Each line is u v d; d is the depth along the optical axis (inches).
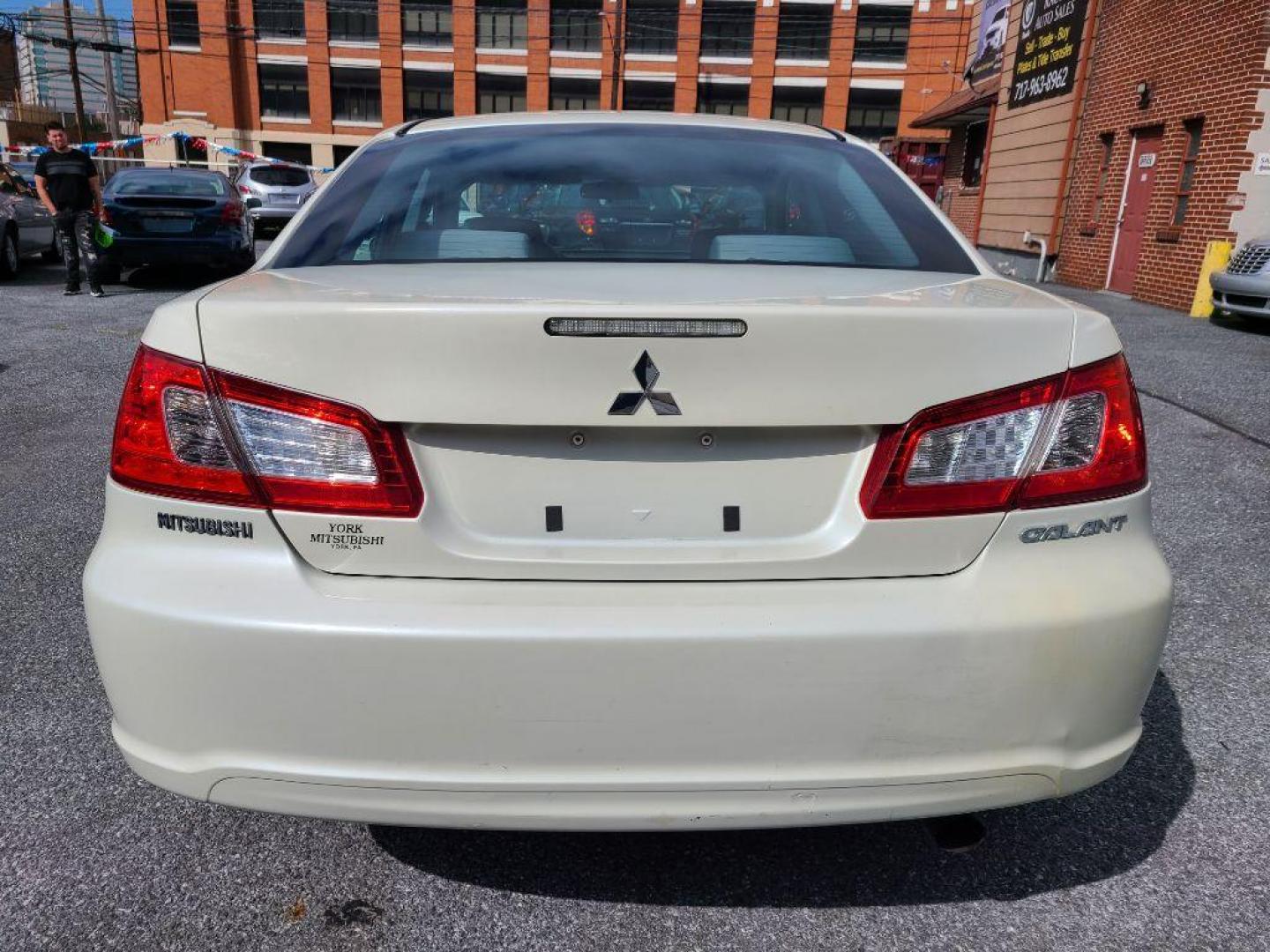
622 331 60.5
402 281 72.0
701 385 61.3
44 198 407.5
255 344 62.2
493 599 61.8
